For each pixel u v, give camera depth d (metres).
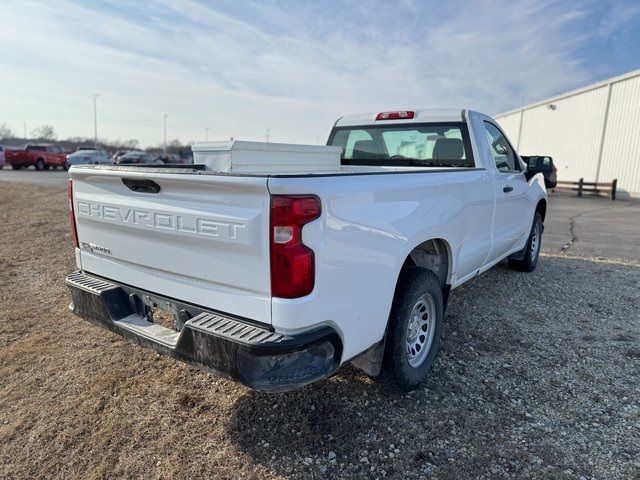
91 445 2.63
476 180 3.95
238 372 2.17
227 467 2.46
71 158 33.38
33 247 7.57
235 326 2.28
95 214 2.99
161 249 2.61
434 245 3.54
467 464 2.48
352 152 5.30
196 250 2.43
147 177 2.50
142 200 2.64
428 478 2.39
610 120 24.00
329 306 2.29
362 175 2.51
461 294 5.29
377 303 2.64
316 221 2.16
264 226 2.13
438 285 3.26
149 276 2.75
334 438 2.70
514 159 5.32
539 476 2.39
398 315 2.89
